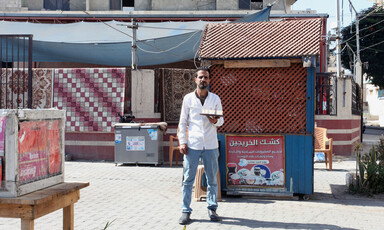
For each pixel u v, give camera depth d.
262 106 7.52
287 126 7.42
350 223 5.75
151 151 11.62
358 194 7.81
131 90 12.68
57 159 3.69
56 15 19.47
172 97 12.74
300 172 7.33
